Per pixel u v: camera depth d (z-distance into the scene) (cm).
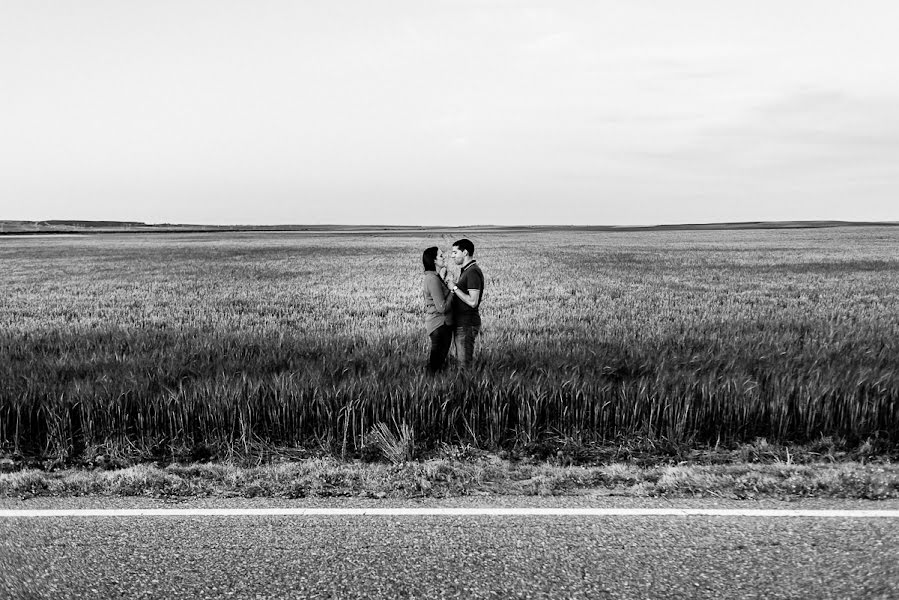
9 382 703
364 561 365
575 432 653
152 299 2069
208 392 666
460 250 813
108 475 525
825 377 688
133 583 343
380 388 677
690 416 659
